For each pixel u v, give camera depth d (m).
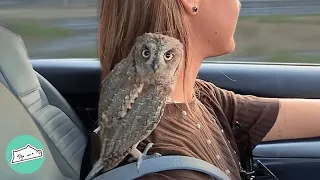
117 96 0.57
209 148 0.61
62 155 0.65
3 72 0.64
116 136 0.57
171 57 0.56
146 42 0.56
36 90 0.67
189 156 0.57
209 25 0.63
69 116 0.74
